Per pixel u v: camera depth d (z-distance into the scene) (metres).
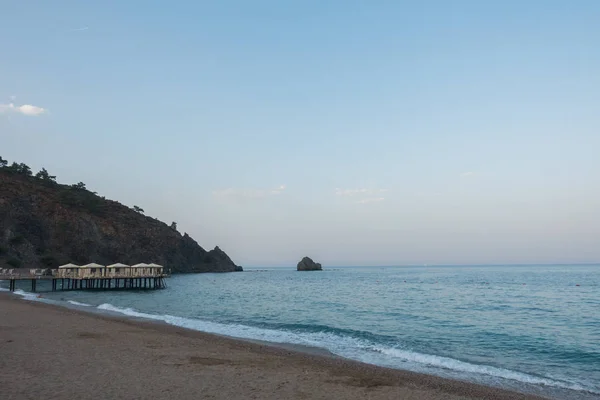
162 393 11.29
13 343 17.73
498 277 125.94
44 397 10.45
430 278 124.94
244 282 110.88
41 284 88.69
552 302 49.69
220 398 11.14
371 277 139.88
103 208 147.50
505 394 13.51
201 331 25.92
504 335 26.22
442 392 13.11
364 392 12.52
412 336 25.69
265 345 21.12
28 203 121.56
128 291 74.88
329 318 35.03
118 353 16.55
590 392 14.10
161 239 153.88
